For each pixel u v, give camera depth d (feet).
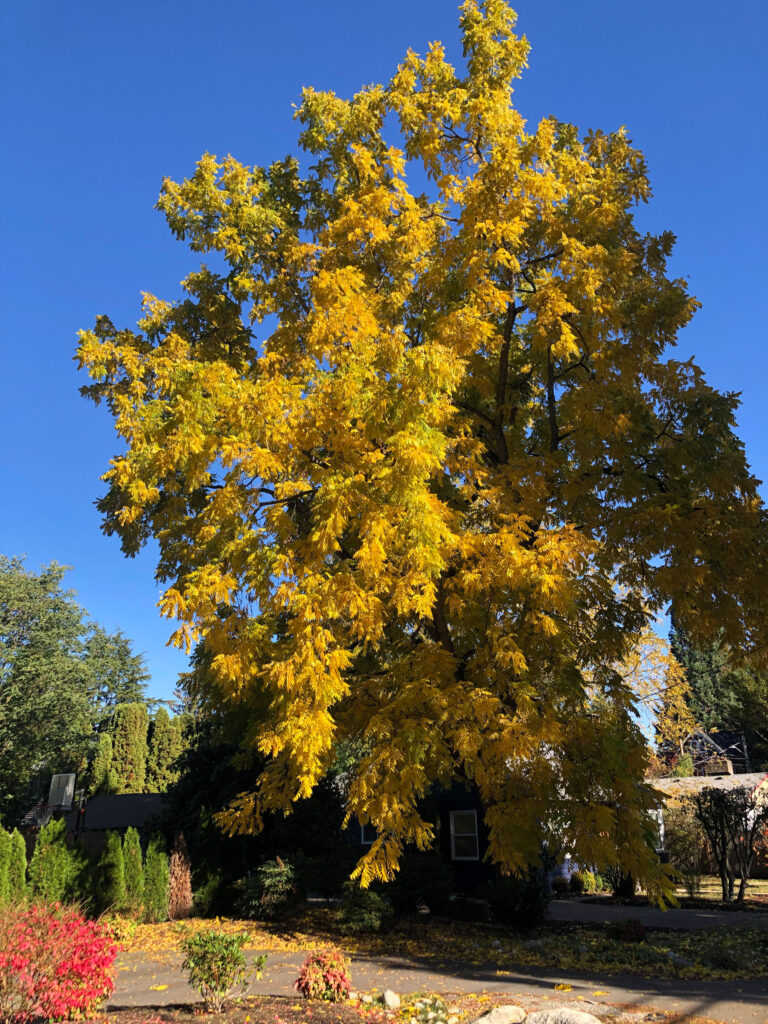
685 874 70.18
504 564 32.65
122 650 162.50
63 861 56.59
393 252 41.86
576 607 35.86
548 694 36.06
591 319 40.32
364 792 32.27
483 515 38.75
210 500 34.40
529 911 46.32
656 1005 26.21
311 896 74.33
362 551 28.96
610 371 40.19
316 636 30.04
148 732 145.48
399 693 35.53
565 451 45.14
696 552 35.12
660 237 44.91
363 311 33.65
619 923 42.98
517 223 36.68
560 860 34.30
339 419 31.22
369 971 34.71
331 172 50.47
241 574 33.65
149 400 40.96
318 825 62.18
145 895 58.23
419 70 44.98
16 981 20.63
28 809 127.65
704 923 50.98
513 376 49.11
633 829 32.91
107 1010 25.99
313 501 32.24
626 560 38.58
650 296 42.55
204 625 32.24
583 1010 25.50
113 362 39.42
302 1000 26.76
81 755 131.54
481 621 36.73
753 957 36.40
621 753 33.83
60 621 111.04
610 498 41.32
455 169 44.21
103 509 52.19
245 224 46.65
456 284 42.19
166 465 32.78
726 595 35.86
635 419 40.04
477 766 32.40
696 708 124.06
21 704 104.17
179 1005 26.61
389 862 31.42
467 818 71.51
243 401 31.55
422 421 30.14
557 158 43.09
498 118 40.45
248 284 46.57
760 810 77.30
